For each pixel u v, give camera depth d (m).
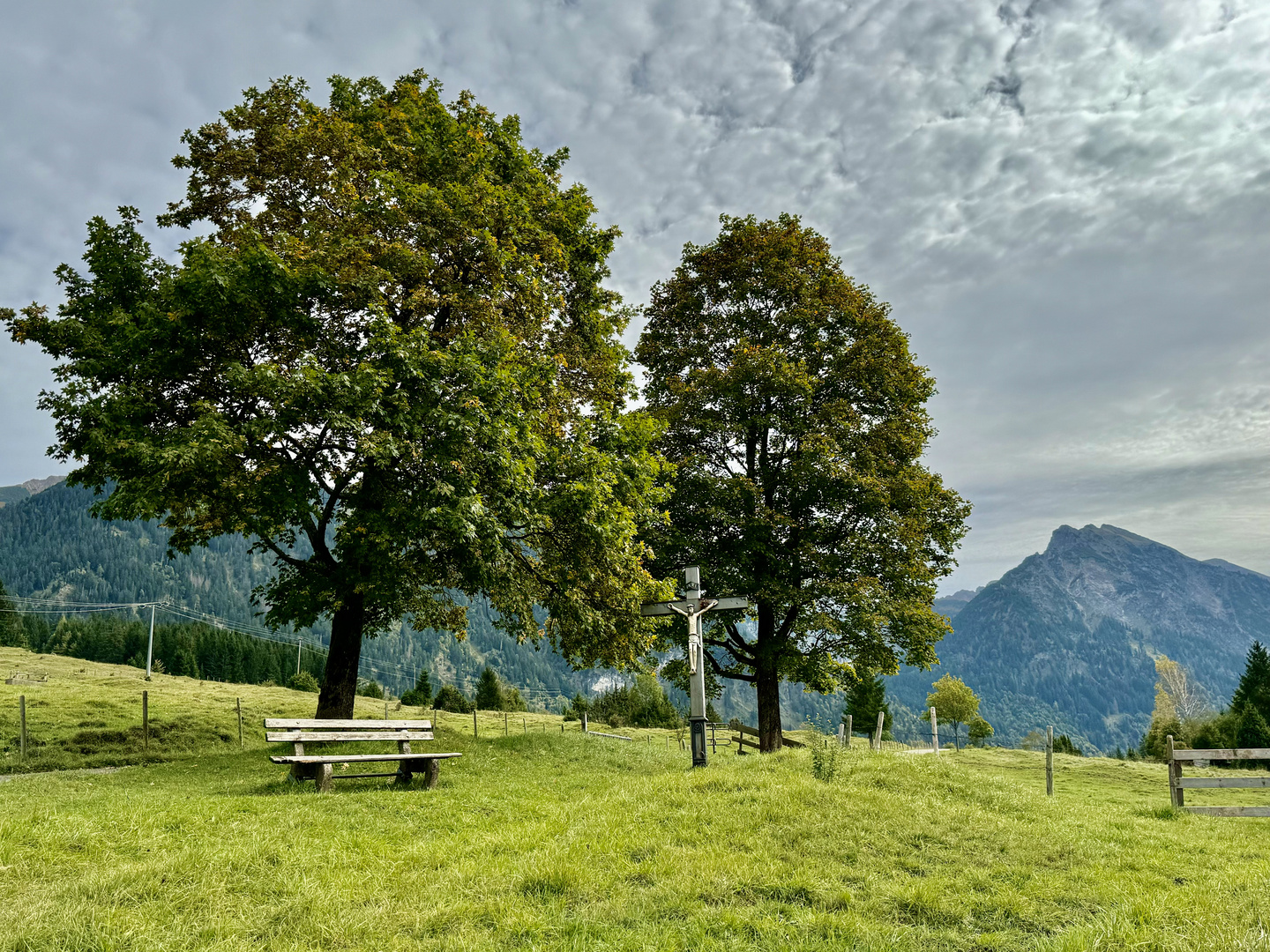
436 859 7.59
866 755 14.24
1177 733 54.34
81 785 14.00
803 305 25.48
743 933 5.79
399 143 19.14
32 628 117.00
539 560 18.91
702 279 27.11
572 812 10.16
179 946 5.07
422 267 17.52
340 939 5.48
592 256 22.70
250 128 19.44
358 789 12.30
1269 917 6.13
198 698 32.50
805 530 23.47
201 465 14.41
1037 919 6.45
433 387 15.80
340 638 19.02
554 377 19.72
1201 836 10.52
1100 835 9.77
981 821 9.59
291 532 19.45
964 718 74.06
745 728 25.36
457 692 60.00
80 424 15.91
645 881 7.02
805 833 8.72
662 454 25.23
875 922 6.19
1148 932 5.74
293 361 17.09
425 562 17.59
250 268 15.38
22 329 16.70
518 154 20.89
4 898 5.63
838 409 23.53
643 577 19.16
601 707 60.75
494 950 5.29
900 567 23.06
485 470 16.47
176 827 8.05
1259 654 53.12
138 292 17.62
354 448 16.28
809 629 23.52
